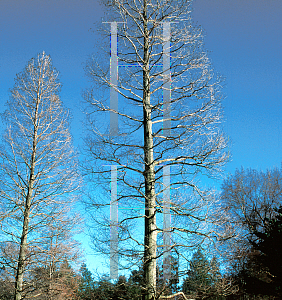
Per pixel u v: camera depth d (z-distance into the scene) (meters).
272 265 18.12
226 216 10.80
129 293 10.28
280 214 19.84
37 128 16.28
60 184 15.99
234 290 10.94
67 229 15.87
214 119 11.30
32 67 16.83
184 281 10.93
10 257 14.88
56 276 16.45
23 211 15.16
